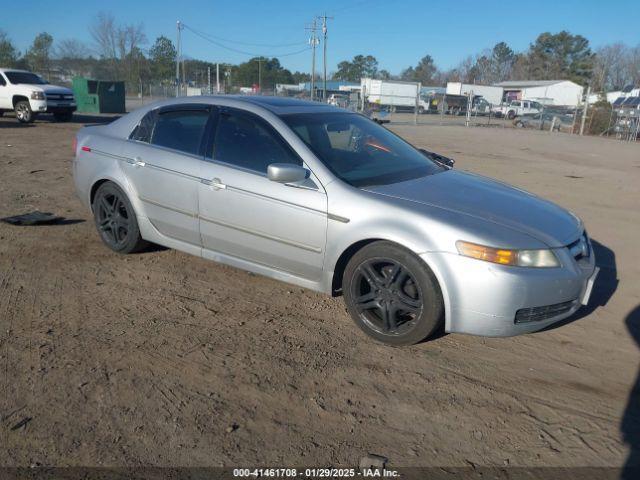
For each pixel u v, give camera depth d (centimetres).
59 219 648
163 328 390
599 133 3033
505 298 337
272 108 443
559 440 286
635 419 306
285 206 400
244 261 442
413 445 279
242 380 330
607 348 385
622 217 798
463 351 373
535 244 350
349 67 12375
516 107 4959
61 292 445
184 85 5566
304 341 380
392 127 2881
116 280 473
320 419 297
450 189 411
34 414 291
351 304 388
